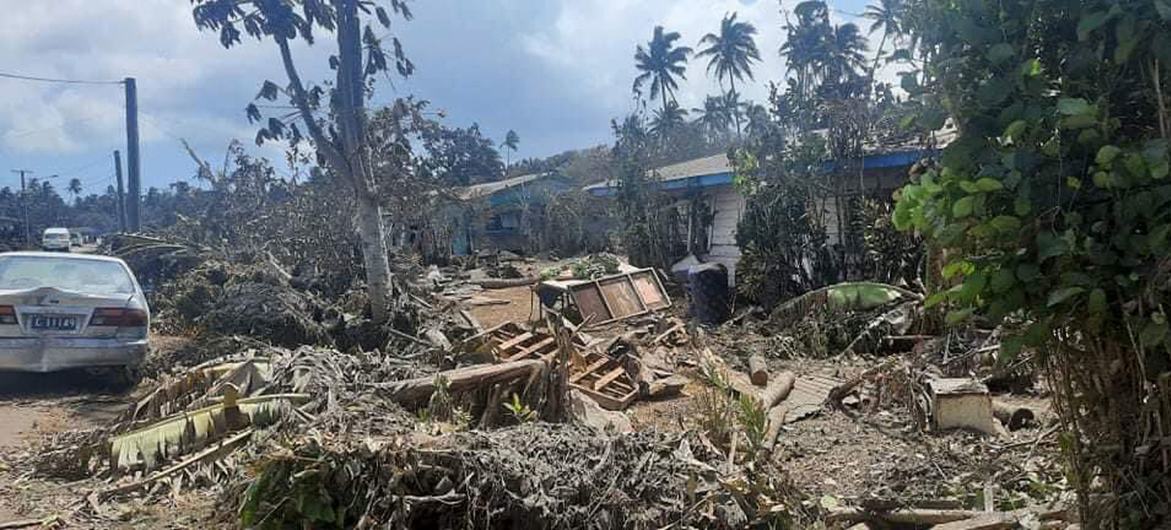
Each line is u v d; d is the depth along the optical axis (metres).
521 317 15.65
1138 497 2.63
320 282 14.23
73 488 5.28
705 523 4.05
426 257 28.19
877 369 7.67
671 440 4.68
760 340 10.93
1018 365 5.38
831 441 6.42
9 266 9.30
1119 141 2.45
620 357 9.04
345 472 3.91
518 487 3.98
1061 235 2.36
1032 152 2.42
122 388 8.90
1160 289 2.25
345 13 11.58
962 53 2.59
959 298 2.55
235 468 4.96
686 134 43.09
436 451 4.03
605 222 33.97
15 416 7.60
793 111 14.80
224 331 10.77
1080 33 2.36
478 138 56.38
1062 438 2.88
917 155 11.32
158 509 4.82
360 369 6.82
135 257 17.06
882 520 4.54
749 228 13.98
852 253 12.88
